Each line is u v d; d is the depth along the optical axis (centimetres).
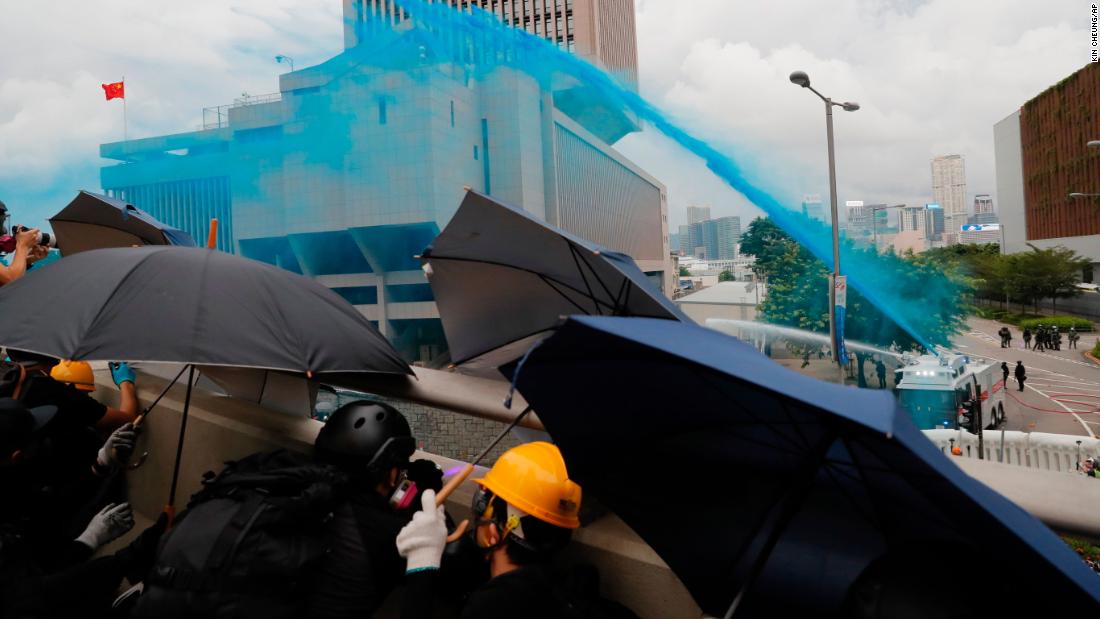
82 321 211
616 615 164
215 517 170
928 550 113
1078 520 146
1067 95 8244
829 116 1919
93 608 208
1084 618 98
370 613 174
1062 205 8444
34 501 243
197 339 209
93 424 316
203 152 8012
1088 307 6956
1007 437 1169
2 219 370
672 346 104
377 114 6481
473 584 186
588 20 9450
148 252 238
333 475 179
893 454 104
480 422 965
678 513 148
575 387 137
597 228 9212
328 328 242
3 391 282
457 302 296
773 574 141
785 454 133
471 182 7019
